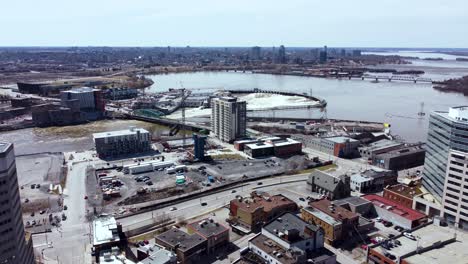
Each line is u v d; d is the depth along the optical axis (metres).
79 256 150.50
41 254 151.50
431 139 197.50
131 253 148.88
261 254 143.75
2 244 112.94
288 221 161.50
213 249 154.75
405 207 187.25
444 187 177.62
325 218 167.12
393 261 135.75
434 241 148.25
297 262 134.62
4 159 109.56
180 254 143.38
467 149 166.75
